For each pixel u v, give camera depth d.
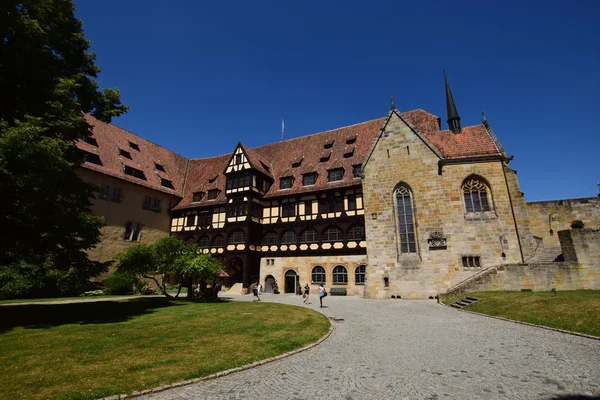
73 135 13.91
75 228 12.92
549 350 8.66
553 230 24.28
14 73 12.64
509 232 22.80
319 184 33.91
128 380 6.47
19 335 10.34
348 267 30.52
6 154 9.99
